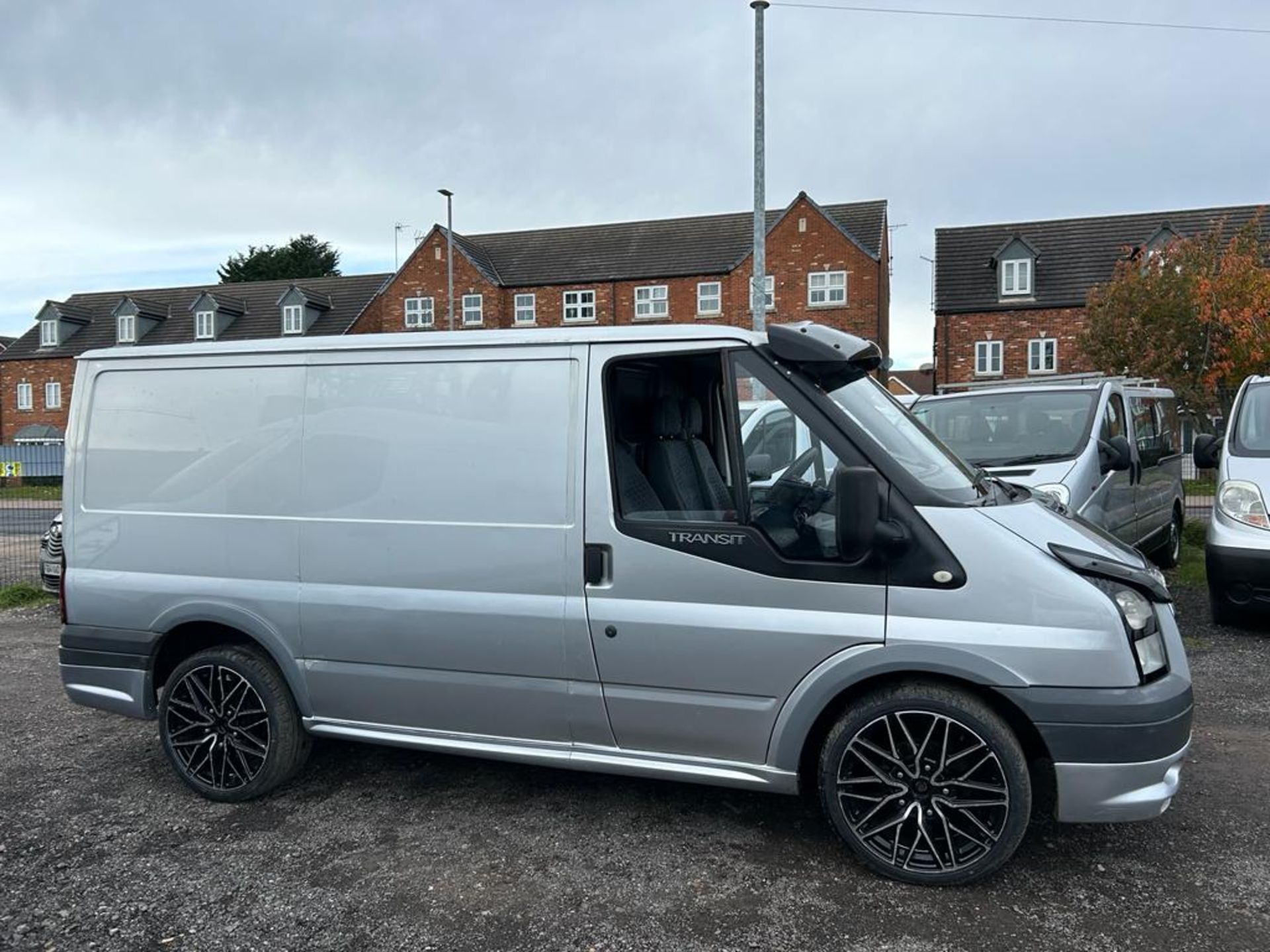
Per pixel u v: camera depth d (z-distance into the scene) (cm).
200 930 322
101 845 390
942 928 314
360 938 315
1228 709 533
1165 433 986
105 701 449
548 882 351
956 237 3481
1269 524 667
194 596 429
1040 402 769
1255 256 2081
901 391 4303
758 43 1434
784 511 355
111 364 451
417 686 397
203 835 398
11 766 484
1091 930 311
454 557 386
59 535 888
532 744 386
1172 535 982
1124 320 2334
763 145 1446
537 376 378
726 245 3616
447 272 3681
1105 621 321
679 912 327
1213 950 299
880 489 335
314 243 6788
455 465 387
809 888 343
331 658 409
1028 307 3194
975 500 354
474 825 401
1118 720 317
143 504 441
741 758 357
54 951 311
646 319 3612
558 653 373
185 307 4812
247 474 421
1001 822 330
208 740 434
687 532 356
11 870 369
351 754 490
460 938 314
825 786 352
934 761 339
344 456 404
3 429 4866
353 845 385
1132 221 3325
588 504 368
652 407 396
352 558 402
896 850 344
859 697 349
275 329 4481
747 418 366
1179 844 373
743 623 348
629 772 373
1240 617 722
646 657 361
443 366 391
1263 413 743
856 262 3300
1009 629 324
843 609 340
